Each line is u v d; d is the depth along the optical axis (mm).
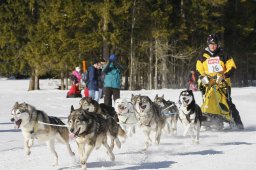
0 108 15000
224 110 10203
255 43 36156
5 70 32719
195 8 29391
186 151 7691
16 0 31203
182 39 29844
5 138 8875
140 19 28250
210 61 10344
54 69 29672
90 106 8609
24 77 46062
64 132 7043
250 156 6977
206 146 8188
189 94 8625
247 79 36906
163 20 28281
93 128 6301
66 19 27391
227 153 7359
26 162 6754
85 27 27938
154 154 7449
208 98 10258
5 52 32188
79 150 6359
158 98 9945
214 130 10492
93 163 6734
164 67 29297
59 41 28078
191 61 31438
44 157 7145
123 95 19531
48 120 6828
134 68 28562
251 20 33812
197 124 8648
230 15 33844
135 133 9992
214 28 30406
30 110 6680
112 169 6281
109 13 26594
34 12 31359
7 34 31438
